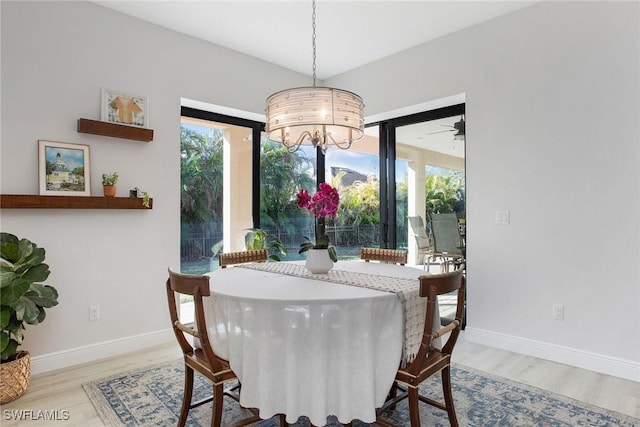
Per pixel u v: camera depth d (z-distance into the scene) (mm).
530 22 2918
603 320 2605
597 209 2625
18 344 2270
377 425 1969
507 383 2447
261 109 3904
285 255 4242
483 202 3188
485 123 3170
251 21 3152
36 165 2635
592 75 2639
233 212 3965
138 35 3111
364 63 4043
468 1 2865
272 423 2016
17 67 2568
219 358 1812
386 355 1694
